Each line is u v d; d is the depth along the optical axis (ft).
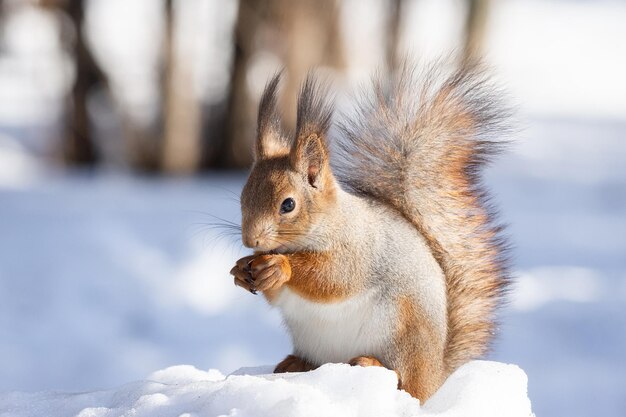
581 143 105.40
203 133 88.48
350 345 19.42
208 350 42.91
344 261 19.17
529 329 46.42
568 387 39.65
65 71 88.63
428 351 19.35
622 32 175.73
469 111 21.85
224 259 53.47
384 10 93.50
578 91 139.64
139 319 46.11
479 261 21.12
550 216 70.54
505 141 21.68
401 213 20.99
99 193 71.31
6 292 46.65
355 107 23.11
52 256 51.47
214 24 97.76
